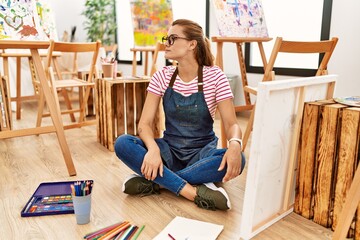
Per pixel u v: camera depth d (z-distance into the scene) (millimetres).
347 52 2447
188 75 1454
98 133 2344
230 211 1336
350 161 1107
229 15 2264
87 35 5410
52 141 2365
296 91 1186
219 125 2891
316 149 1205
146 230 1184
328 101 1241
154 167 1331
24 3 1754
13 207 1354
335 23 2494
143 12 3398
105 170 1796
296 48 1796
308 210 1271
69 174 1709
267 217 1233
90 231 1176
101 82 2201
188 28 1396
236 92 3426
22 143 2309
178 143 1490
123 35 5172
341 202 1152
